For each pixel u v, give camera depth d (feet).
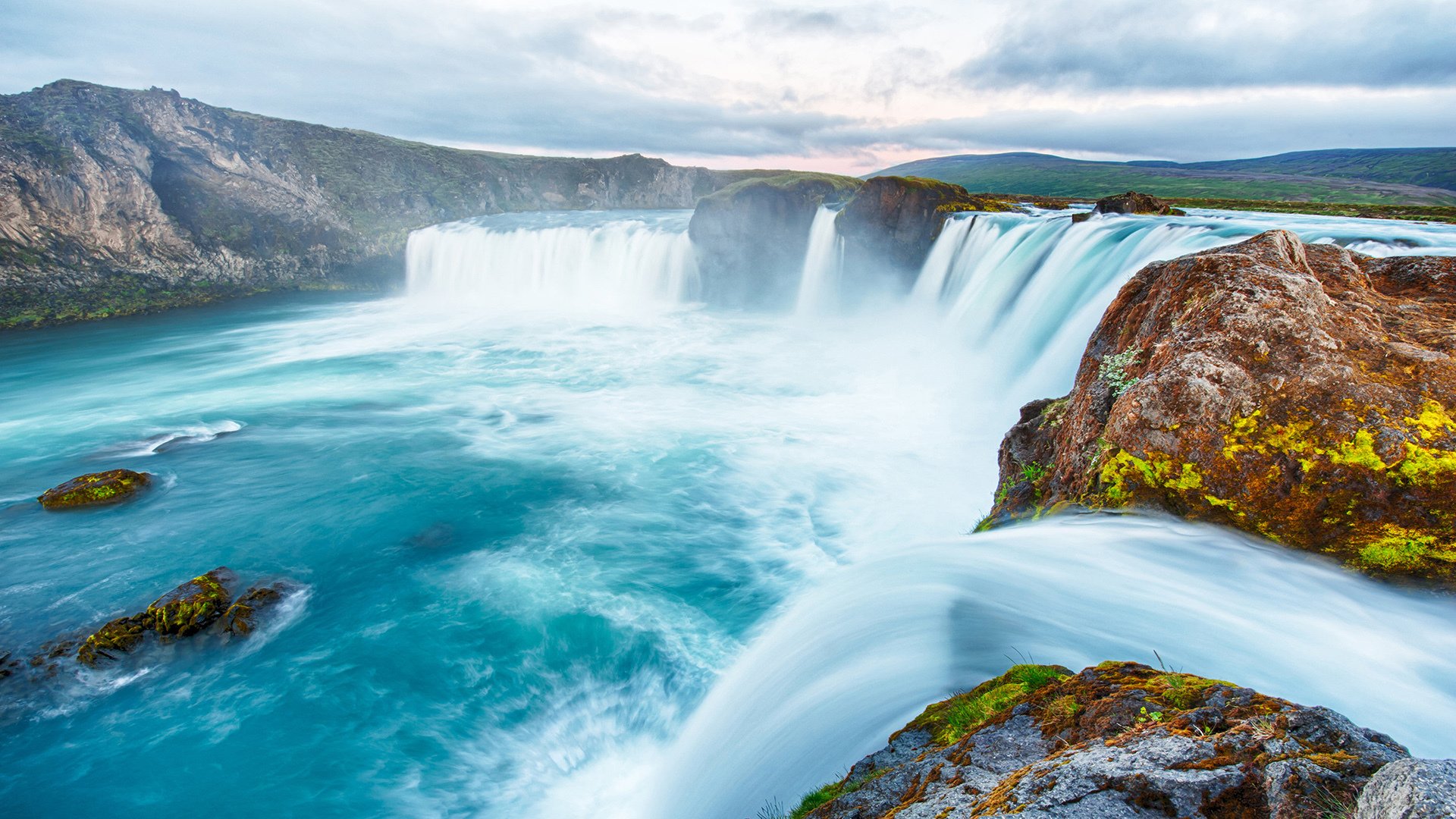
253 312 139.44
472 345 103.81
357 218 184.14
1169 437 25.77
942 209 106.32
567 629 36.11
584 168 254.88
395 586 40.29
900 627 23.43
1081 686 14.25
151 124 155.12
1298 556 22.72
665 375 84.99
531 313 132.26
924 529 44.88
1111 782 10.48
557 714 30.58
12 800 27.37
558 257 153.89
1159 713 12.25
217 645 35.12
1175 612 20.85
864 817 13.51
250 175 167.94
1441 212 116.47
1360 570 21.84
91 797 27.45
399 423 68.64
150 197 147.23
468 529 46.96
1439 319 27.43
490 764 28.19
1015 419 59.77
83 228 139.03
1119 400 28.12
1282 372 24.98
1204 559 23.09
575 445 61.31
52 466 59.21
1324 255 32.09
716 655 33.35
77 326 123.24
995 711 15.49
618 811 25.21
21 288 127.85
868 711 19.30
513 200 233.35
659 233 142.82
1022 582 23.98
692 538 44.98
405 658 34.24
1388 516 22.20
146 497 52.24
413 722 30.42
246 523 47.96
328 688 32.42
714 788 21.25
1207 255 30.07
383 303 151.64
